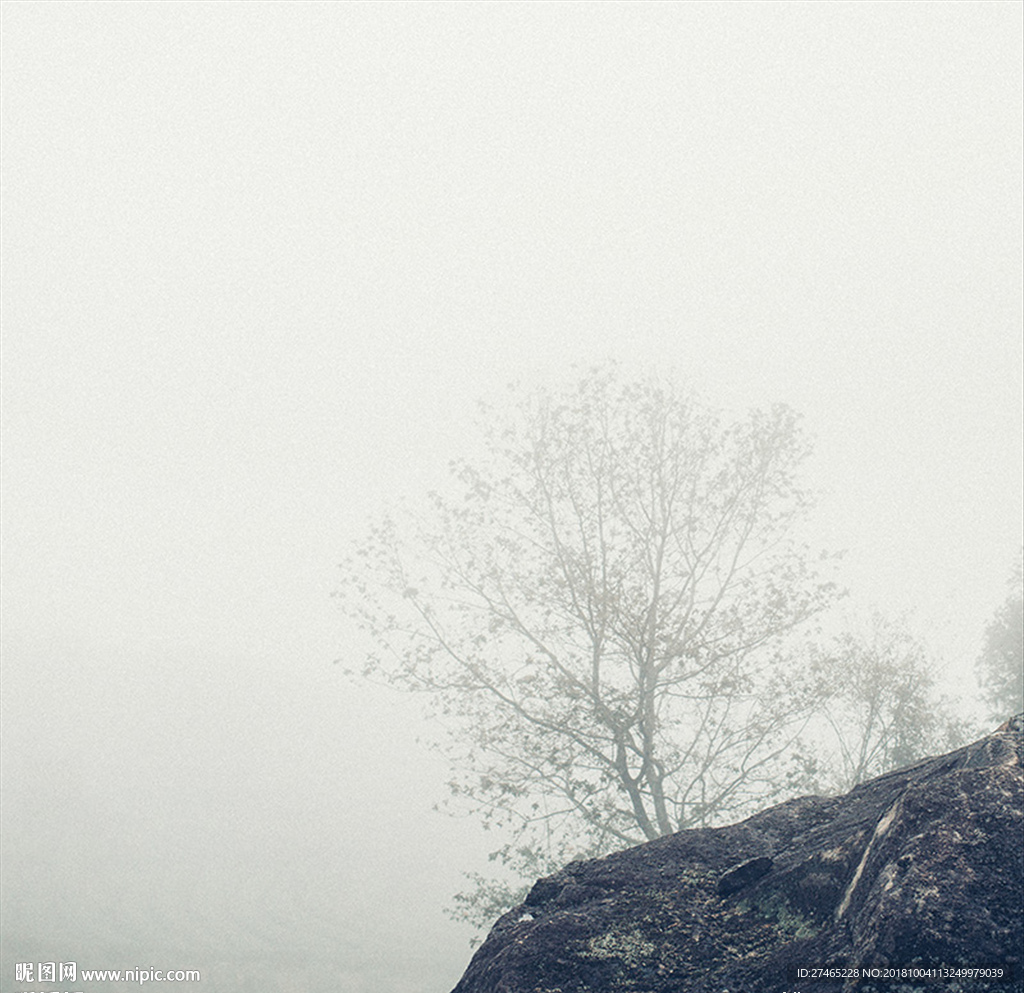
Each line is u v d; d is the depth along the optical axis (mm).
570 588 18625
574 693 17797
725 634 18969
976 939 2455
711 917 3604
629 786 17812
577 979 3371
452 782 17938
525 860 17391
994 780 2996
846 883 3230
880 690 20172
